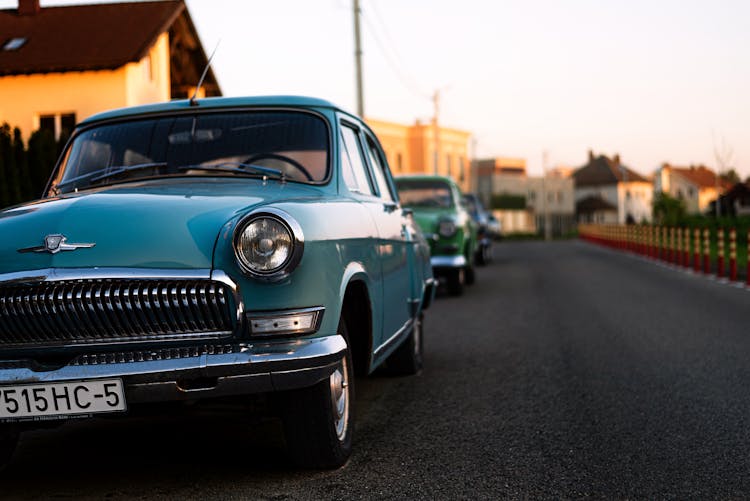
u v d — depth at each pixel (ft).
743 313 34.09
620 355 24.04
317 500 11.68
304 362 11.19
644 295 42.73
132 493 12.11
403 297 17.75
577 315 34.22
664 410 17.07
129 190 12.96
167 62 78.02
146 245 11.20
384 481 12.53
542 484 12.36
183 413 12.38
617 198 339.77
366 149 17.48
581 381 20.36
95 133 15.60
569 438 15.01
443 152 205.57
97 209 11.72
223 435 15.55
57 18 74.84
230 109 15.42
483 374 21.63
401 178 44.86
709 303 38.32
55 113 68.54
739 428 15.52
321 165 14.64
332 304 11.89
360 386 20.35
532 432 15.48
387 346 16.25
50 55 68.64
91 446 14.96
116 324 11.07
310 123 15.17
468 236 45.96
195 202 12.11
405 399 18.71
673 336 27.68
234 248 11.05
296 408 12.30
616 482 12.43
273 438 15.23
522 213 282.77
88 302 11.01
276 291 11.21
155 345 11.13
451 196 43.98
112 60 66.54
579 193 347.97
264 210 11.20
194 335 11.16
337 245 12.36
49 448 14.90
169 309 11.07
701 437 14.94
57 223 11.46
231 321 11.18
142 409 12.21
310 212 12.03
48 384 10.91
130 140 15.20
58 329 11.10
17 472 13.39
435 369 22.58
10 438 13.30
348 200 14.40
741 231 96.84
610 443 14.64
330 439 12.58
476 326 31.53
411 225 19.74
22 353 11.19
